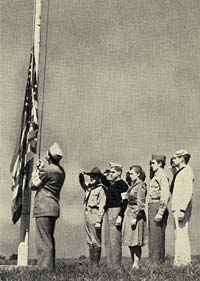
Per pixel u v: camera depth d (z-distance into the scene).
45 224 13.24
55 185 13.39
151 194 14.53
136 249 14.18
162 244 14.41
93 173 14.73
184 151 14.55
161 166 14.66
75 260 17.19
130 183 14.94
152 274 11.59
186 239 14.16
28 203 15.66
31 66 16.22
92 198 14.57
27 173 15.57
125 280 11.18
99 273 11.84
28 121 15.76
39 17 16.53
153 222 14.43
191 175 14.36
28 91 15.97
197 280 11.14
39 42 16.47
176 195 14.27
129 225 14.30
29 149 15.50
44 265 13.14
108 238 14.54
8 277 11.66
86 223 14.56
